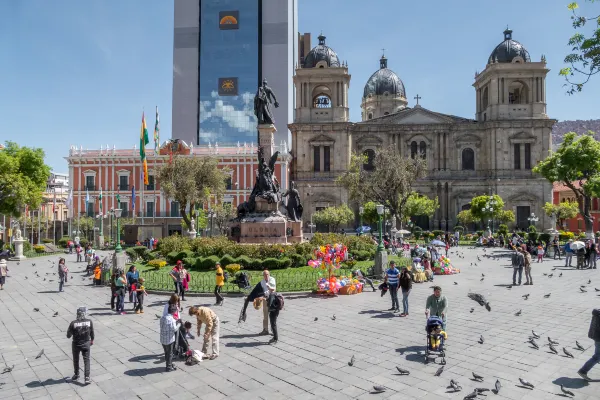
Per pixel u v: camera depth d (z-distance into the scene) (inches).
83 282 1102.4
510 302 788.0
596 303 777.6
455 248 2074.3
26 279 1165.1
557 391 408.8
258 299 590.9
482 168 3139.8
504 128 3056.1
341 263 1141.1
